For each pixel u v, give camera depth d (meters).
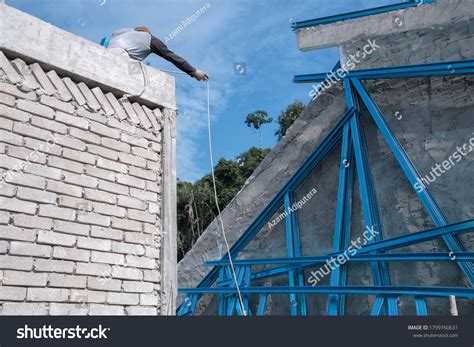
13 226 4.23
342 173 10.87
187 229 31.23
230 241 12.87
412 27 10.95
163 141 5.98
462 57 10.02
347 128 11.20
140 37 6.18
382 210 10.43
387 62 11.18
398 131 10.72
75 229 4.70
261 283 11.98
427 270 9.42
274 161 12.85
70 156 4.87
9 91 4.54
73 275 4.58
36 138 4.63
